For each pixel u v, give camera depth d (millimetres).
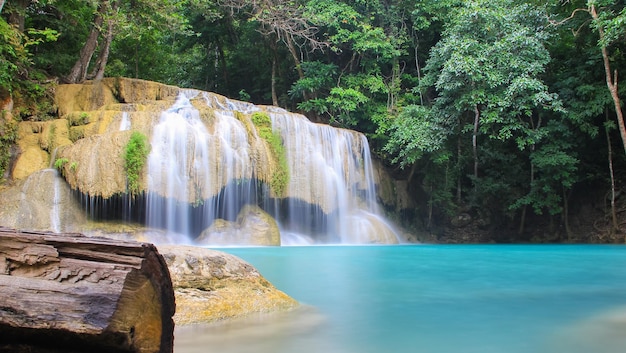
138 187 12359
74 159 12234
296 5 21672
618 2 16797
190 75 29922
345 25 21969
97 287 1898
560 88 19203
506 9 18266
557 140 18500
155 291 2033
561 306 5250
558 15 19344
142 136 12633
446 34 19969
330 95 22031
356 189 17609
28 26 17688
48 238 1990
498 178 20609
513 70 17172
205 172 13383
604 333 4086
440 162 18688
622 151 20047
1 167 12672
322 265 8766
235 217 13961
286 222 15477
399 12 22453
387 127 20203
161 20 18406
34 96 14523
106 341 1912
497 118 17312
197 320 4145
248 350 3508
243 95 25234
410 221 20422
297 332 4020
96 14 17281
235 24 23219
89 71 22062
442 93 18328
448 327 4285
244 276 4910
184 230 13008
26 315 1809
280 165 15078
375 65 21984
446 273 8031
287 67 25031
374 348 3627
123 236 12008
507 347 3676
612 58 18422
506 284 6863
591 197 20797
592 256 11844
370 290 6191
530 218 21531
